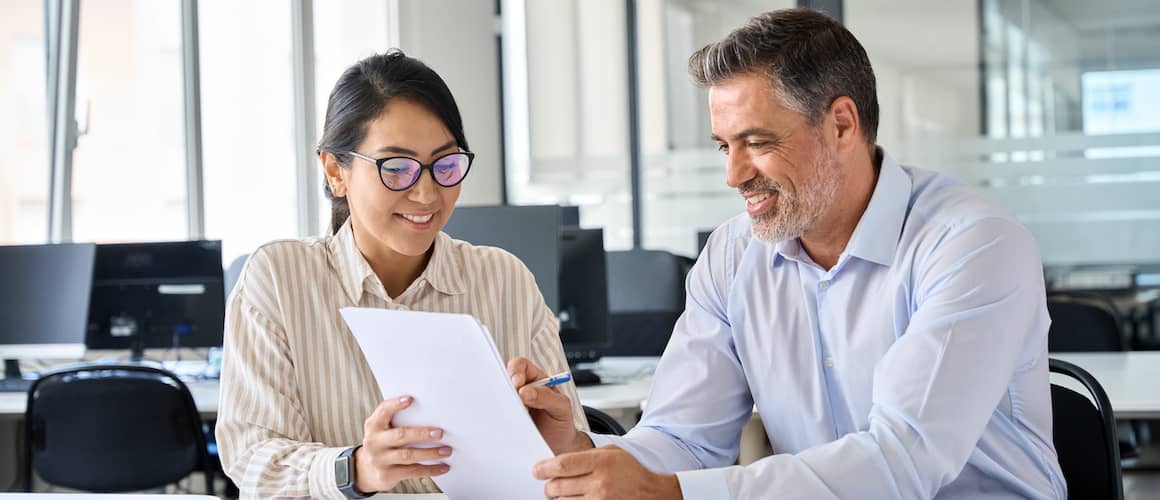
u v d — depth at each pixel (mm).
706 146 7320
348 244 1889
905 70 6680
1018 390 1770
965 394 1615
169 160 5309
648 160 7457
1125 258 6281
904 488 1562
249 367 1836
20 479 4203
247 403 1823
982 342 1643
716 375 2012
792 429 1949
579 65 7586
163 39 5270
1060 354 3867
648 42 7422
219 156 5598
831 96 1729
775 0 7082
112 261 4352
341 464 1597
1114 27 6266
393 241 1771
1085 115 6344
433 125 1737
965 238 1725
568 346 4000
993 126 6527
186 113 5371
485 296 1978
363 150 1739
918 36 6645
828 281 1891
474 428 1438
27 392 3781
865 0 6738
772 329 1953
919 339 1655
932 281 1729
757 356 1968
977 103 6551
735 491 1521
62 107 4801
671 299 4504
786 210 1740
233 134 5707
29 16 4707
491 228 3654
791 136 1719
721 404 2004
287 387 1838
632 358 4492
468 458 1503
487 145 7645
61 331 4176
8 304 4230
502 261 2020
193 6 5355
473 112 7520
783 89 1701
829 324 1897
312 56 6258
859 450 1569
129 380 3574
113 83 5051
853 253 1835
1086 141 6340
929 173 1907
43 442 3645
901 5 6672
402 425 1509
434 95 1742
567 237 4000
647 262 4543
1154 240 6230
